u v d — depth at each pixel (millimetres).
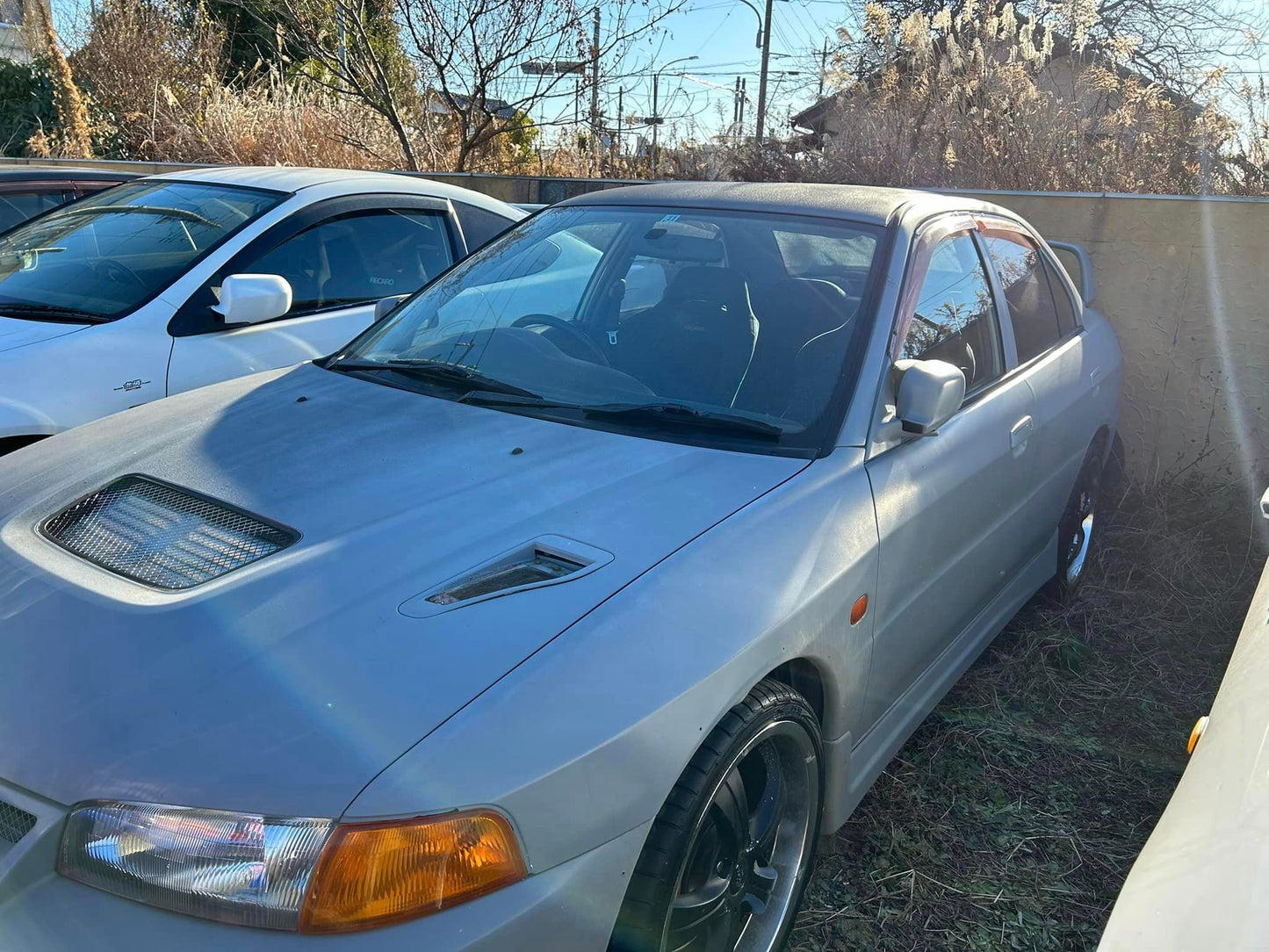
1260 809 1422
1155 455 5195
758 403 2521
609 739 1626
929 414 2449
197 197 4621
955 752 3139
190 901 1429
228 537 1987
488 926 1474
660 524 2049
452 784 1491
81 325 3797
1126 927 1375
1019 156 6750
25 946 1439
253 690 1586
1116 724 3342
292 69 12266
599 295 3029
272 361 4148
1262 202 4766
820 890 2531
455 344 2959
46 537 2029
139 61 12289
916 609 2600
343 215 4609
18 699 1621
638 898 1726
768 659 1916
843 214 2967
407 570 1861
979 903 2508
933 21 7969
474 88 9766
